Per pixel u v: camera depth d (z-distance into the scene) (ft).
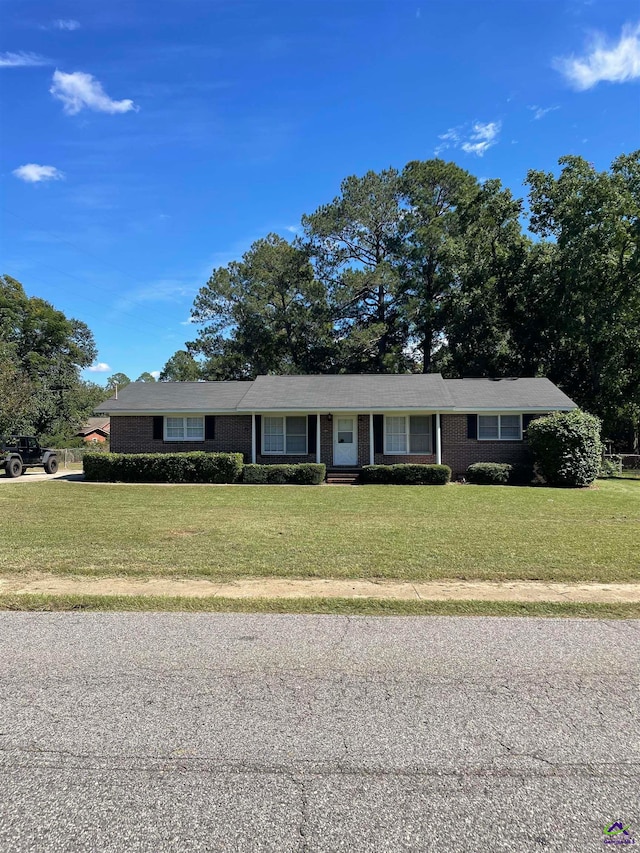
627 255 84.99
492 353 98.12
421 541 27.53
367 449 68.08
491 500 45.42
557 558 23.95
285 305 121.19
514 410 65.31
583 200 85.35
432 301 107.96
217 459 61.93
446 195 115.14
